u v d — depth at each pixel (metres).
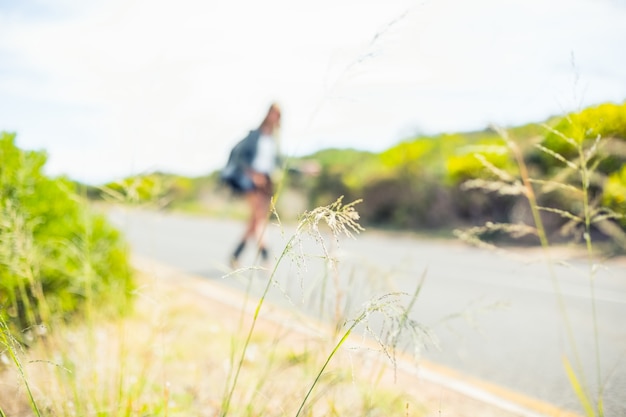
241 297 4.43
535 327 4.08
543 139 1.93
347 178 14.68
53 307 2.78
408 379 2.68
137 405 2.00
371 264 2.08
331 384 1.94
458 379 2.82
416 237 11.53
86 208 2.60
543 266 7.03
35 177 2.89
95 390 1.95
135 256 7.00
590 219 1.85
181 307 3.65
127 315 3.16
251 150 5.76
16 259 2.17
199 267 6.84
